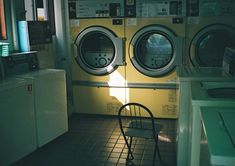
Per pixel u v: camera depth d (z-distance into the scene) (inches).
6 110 116.6
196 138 84.2
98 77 182.1
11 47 157.2
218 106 74.4
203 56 172.4
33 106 131.4
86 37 181.8
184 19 164.1
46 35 171.5
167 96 175.3
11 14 154.9
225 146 46.9
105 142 149.3
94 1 173.0
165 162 127.4
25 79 128.3
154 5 165.8
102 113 187.0
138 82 177.0
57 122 148.6
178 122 114.7
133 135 115.9
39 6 178.5
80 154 136.7
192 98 81.1
